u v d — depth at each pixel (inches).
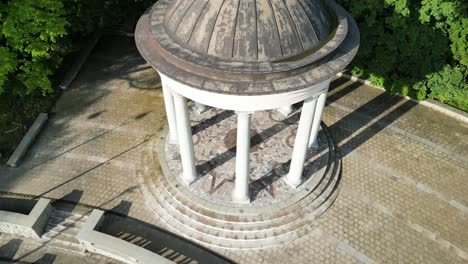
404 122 1199.6
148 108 1230.9
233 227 925.2
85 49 1400.1
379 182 1043.3
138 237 937.5
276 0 686.5
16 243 935.7
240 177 884.6
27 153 1105.4
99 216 932.0
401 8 1091.9
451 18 1124.5
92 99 1257.4
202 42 699.4
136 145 1128.2
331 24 799.1
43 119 1173.1
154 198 1000.2
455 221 968.9
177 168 1031.0
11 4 986.7
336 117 1207.6
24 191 1019.3
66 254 917.8
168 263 841.5
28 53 1135.6
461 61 1191.6
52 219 966.4
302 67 693.3
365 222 959.0
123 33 1492.4
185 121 846.5
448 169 1079.6
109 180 1047.0
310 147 1077.8
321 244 918.4
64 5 1160.2
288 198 963.3
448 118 1216.8
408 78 1248.8
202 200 955.3
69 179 1047.6
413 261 895.1
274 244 915.4
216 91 665.6
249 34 679.7
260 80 682.8
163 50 721.6
